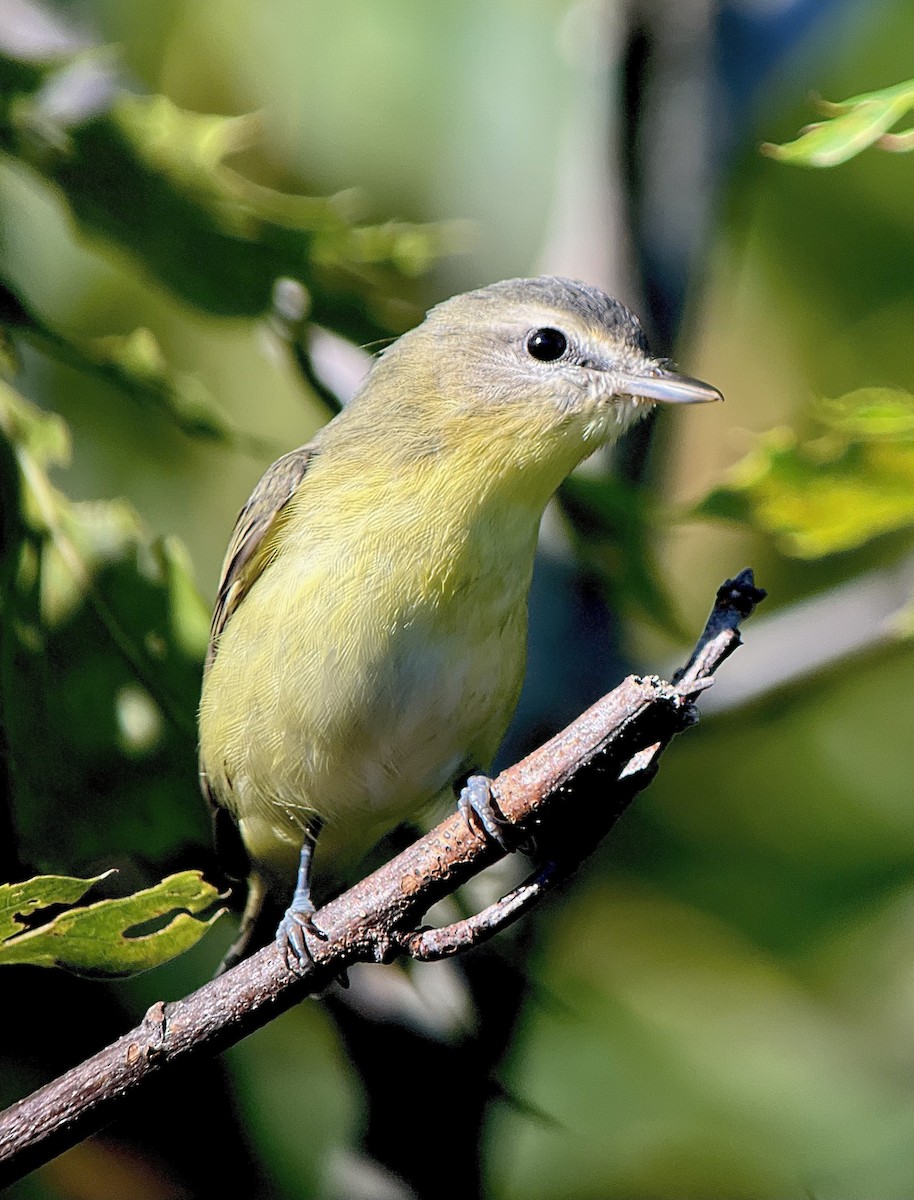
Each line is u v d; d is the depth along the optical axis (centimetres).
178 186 1048
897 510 993
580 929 1429
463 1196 1081
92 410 1430
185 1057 712
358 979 1095
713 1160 1310
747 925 1434
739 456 1533
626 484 1023
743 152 1352
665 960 1427
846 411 952
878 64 1452
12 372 1004
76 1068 708
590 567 1125
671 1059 1366
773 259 1537
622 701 690
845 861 1452
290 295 1084
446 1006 1100
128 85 1162
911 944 1429
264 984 721
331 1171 1107
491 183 1473
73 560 1025
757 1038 1387
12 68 1020
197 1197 1129
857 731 1485
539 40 1464
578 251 1241
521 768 704
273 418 1484
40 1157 694
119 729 1027
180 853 1066
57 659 1016
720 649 715
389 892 725
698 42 1207
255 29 1463
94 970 707
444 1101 1086
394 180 1482
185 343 1458
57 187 1055
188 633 1041
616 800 706
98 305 1422
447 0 1470
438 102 1470
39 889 672
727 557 1525
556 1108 1330
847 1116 1345
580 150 1241
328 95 1471
